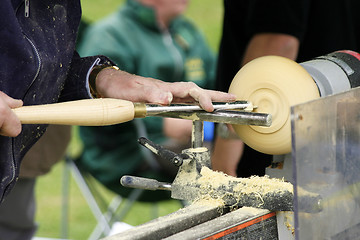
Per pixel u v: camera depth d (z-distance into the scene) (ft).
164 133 25.38
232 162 19.66
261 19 17.26
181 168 9.53
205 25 48.14
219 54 20.16
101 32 27.43
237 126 9.91
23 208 20.57
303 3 17.06
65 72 10.95
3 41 9.30
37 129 10.66
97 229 26.32
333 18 17.85
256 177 9.07
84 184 26.32
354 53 10.62
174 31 29.32
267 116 8.84
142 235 7.57
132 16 28.07
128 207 26.14
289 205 8.55
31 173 19.75
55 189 37.27
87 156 25.75
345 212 7.84
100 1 48.42
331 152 7.39
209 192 9.10
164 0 28.35
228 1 19.10
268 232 8.73
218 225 8.09
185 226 8.23
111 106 8.39
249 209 8.73
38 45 9.95
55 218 33.04
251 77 9.76
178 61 28.78
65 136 20.04
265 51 17.34
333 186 7.48
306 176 6.83
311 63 10.23
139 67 27.99
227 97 9.73
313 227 7.04
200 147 9.59
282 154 10.18
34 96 10.05
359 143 8.13
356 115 8.00
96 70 11.56
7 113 7.75
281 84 9.42
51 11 10.44
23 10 9.77
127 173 25.20
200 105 9.20
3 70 9.43
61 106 8.21
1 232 20.52
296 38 17.19
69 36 11.04
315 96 9.45
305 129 6.76
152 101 9.66
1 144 9.30
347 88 9.99
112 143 25.18
